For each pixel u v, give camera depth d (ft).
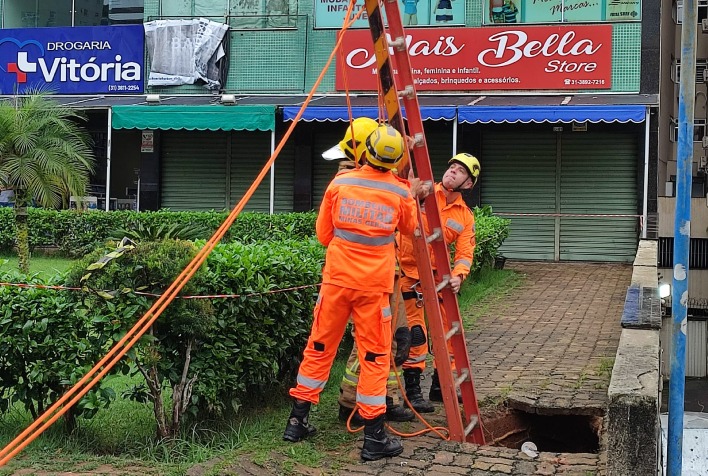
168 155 59.41
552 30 53.26
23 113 42.27
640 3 52.34
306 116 49.90
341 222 15.10
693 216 78.48
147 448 15.43
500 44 53.93
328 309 15.51
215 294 16.55
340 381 20.99
